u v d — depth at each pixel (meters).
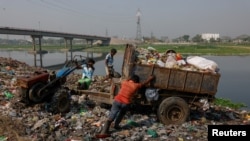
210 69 10.09
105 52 123.94
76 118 9.66
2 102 11.04
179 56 10.57
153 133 8.66
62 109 10.10
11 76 16.14
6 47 187.38
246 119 11.75
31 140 7.73
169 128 9.28
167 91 9.92
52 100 9.95
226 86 29.80
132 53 9.62
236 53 114.38
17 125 8.61
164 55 10.60
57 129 8.72
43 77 10.16
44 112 10.11
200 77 9.88
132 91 8.66
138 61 9.78
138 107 11.05
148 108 11.11
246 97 23.34
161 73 9.65
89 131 8.70
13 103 10.56
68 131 8.61
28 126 8.78
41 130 8.47
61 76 10.48
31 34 101.19
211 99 10.20
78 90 11.11
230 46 169.38
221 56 100.12
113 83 10.18
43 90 9.97
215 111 12.44
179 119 9.73
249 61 73.75
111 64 15.16
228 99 21.08
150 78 9.43
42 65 58.47
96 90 12.51
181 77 9.78
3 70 17.94
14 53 116.56
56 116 9.66
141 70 9.59
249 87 29.03
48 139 7.99
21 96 9.95
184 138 8.62
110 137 8.38
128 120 9.70
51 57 88.81
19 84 9.91
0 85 13.54
